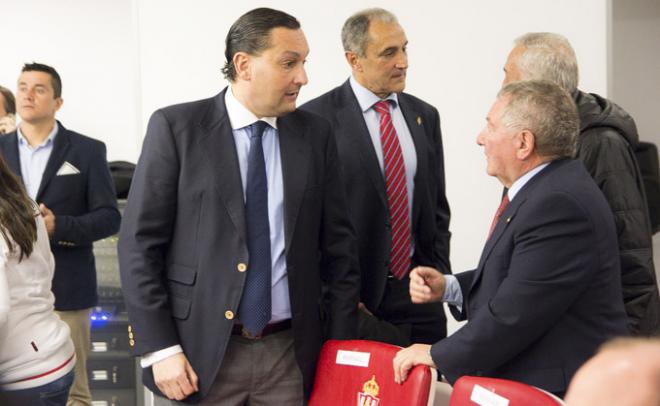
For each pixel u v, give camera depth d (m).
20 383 2.30
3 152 3.71
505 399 1.71
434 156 3.15
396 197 2.99
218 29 4.14
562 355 2.02
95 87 5.61
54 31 5.58
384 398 2.09
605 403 0.67
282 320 2.37
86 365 3.88
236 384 2.34
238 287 2.26
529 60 2.69
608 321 2.04
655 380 0.66
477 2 4.17
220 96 2.40
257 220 2.31
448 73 4.21
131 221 2.30
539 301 1.98
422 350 2.10
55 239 3.53
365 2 4.16
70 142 3.75
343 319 2.45
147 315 2.26
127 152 5.62
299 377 2.39
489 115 2.17
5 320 2.19
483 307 2.05
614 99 5.04
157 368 2.27
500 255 2.10
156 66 4.15
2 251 2.23
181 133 2.31
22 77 3.68
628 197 2.53
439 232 3.22
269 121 2.37
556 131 2.07
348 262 2.49
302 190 2.35
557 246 1.98
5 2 5.55
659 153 5.00
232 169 2.30
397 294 3.01
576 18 4.14
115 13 5.61
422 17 4.18
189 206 2.29
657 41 4.98
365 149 2.95
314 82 4.20
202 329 2.28
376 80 2.98
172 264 2.33
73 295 3.66
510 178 2.16
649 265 2.55
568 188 2.01
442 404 2.12
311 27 4.17
